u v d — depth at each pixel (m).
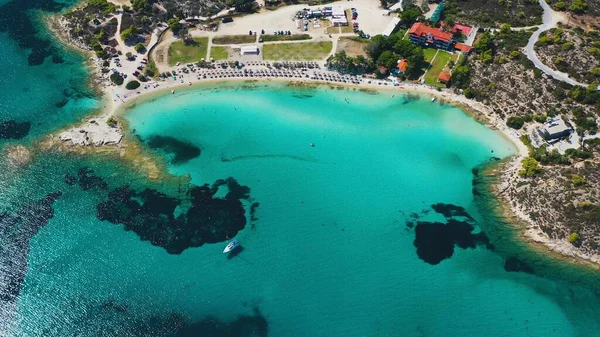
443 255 137.88
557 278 132.75
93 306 126.38
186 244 139.50
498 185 152.50
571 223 137.25
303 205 149.12
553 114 163.62
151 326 122.44
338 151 163.88
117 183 155.00
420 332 122.81
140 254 137.25
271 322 123.56
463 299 129.00
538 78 170.88
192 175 157.00
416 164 160.00
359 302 127.69
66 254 137.50
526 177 150.88
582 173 146.12
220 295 128.62
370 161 160.88
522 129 164.50
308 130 170.12
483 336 122.44
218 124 172.00
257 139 167.50
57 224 144.38
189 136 168.25
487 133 167.12
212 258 136.25
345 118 173.62
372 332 122.50
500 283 132.12
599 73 166.62
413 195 152.00
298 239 140.62
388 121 172.62
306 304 126.94
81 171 158.38
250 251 137.88
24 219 145.62
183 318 124.06
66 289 129.88
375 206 149.12
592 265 133.50
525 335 122.56
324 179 156.00
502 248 139.25
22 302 127.19
